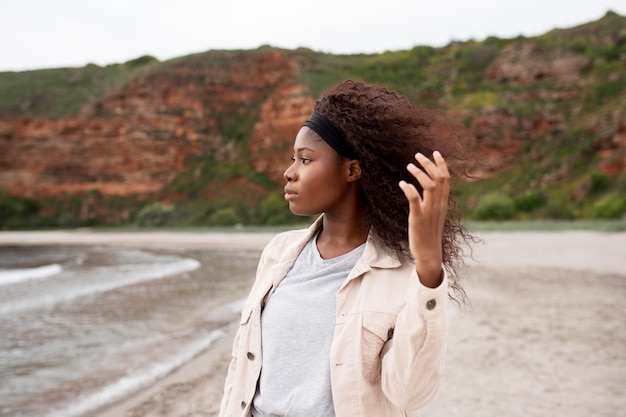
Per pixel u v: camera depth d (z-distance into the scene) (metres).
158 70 72.88
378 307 1.20
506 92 61.44
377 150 1.29
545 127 56.69
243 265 21.02
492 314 7.70
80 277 17.94
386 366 1.13
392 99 1.40
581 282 10.91
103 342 7.47
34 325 8.86
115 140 69.38
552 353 5.60
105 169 69.12
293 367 1.26
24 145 68.69
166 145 69.44
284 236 1.53
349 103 1.33
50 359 6.52
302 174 1.34
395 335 1.11
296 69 73.38
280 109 68.94
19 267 25.05
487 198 44.78
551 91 59.81
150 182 68.69
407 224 1.27
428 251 1.00
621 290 9.75
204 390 5.10
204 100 72.81
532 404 4.18
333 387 1.18
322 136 1.32
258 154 68.69
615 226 29.55
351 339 1.20
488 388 4.57
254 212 62.03
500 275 12.20
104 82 84.19
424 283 1.02
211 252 30.33
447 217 1.40
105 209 67.38
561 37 72.31
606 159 45.56
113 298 11.89
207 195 66.62
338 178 1.34
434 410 4.11
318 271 1.35
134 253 32.56
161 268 20.56
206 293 12.45
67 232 62.97
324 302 1.29
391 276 1.25
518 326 6.89
